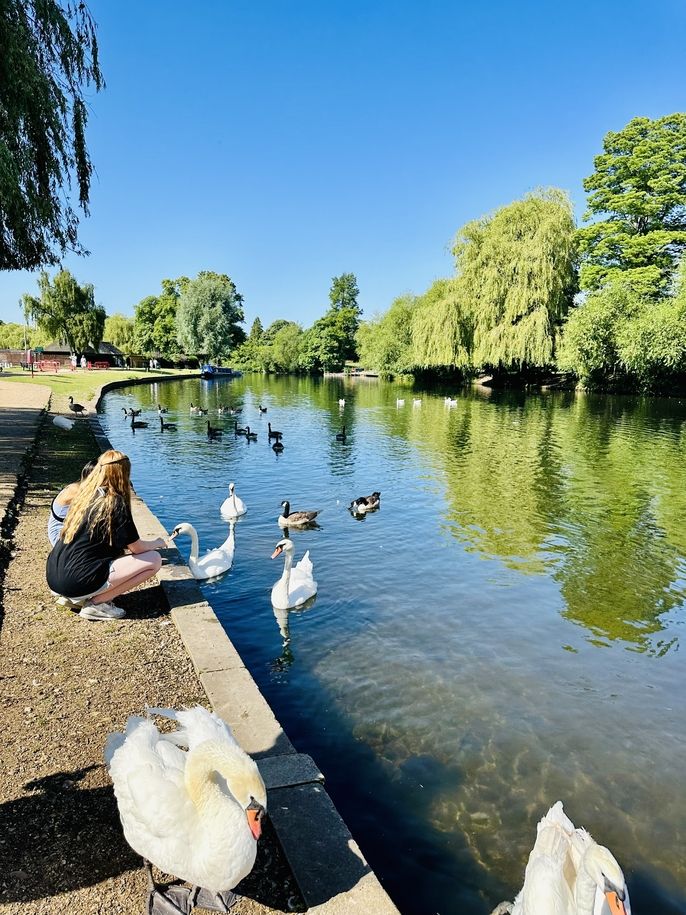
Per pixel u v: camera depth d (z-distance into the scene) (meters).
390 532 12.12
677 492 15.86
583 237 48.53
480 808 4.68
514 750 5.41
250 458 20.42
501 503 14.61
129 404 38.50
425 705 6.04
